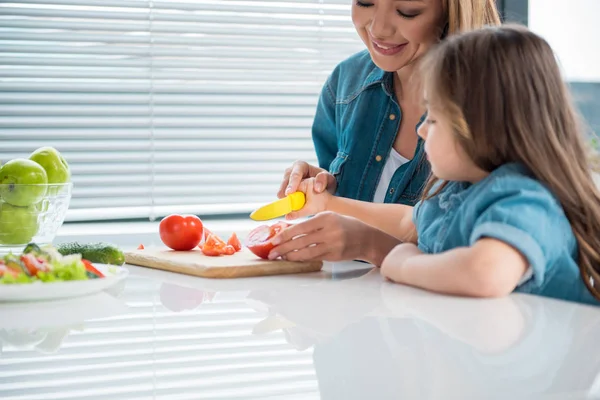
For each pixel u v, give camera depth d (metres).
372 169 1.62
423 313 0.83
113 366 0.63
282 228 1.27
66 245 1.24
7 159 2.29
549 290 1.00
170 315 0.85
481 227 0.95
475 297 0.93
